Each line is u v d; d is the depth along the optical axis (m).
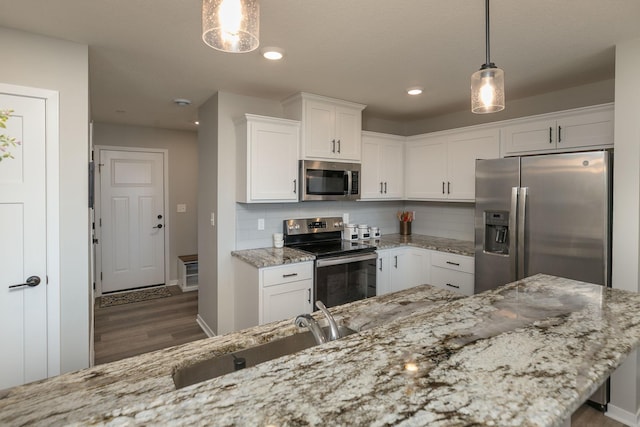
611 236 2.26
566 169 2.39
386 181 3.98
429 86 3.06
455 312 1.23
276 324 1.53
